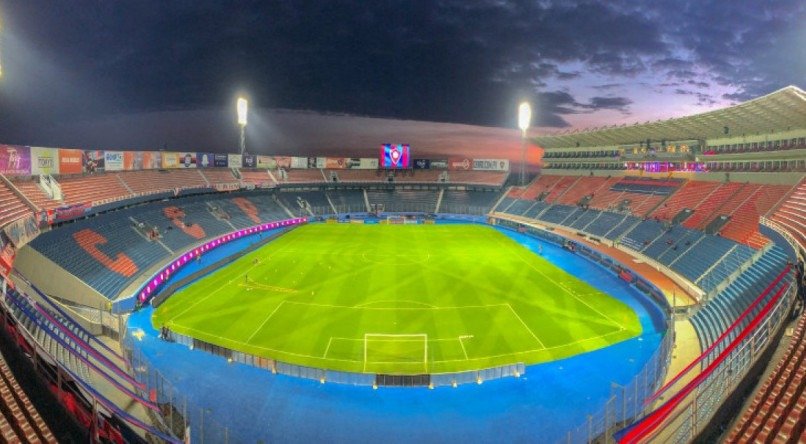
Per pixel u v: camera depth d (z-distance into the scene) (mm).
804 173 51719
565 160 109062
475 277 54875
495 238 83938
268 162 111062
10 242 33312
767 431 16672
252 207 96062
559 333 37750
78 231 53031
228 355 33125
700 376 22859
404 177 126938
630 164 89125
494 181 124000
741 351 25016
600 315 42031
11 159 48281
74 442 16969
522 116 113500
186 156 88625
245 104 106750
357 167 126625
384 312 42281
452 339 36406
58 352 25078
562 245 75750
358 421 26219
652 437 20750
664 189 76375
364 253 68375
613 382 29875
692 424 20000
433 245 75875
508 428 25500
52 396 18547
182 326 38844
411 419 26422
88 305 42438
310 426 25750
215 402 27781
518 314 42125
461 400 28250
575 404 27625
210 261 63062
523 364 30906
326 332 37625
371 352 34031
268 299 45812
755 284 38875
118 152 69500
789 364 19578
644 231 67250
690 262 52031
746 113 53438
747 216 53625
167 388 28906
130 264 52875
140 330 38219
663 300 44562
